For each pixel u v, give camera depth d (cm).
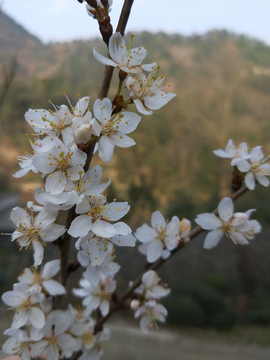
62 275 12
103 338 14
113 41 11
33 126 11
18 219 11
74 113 11
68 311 13
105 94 11
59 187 10
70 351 13
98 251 10
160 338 77
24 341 12
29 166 11
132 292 14
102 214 10
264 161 15
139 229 14
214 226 14
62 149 10
